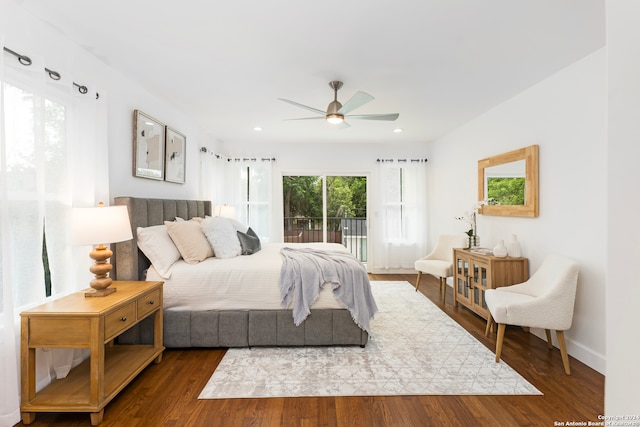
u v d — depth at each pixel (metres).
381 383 2.15
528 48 2.31
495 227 3.66
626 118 0.70
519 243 3.19
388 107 3.67
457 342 2.81
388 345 2.75
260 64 2.55
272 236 5.61
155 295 2.37
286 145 5.66
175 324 2.60
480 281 3.27
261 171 5.55
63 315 1.71
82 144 2.21
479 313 3.28
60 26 2.01
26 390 1.72
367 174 5.79
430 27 2.03
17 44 1.70
